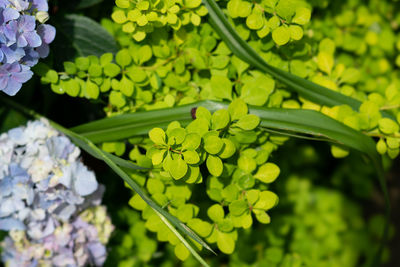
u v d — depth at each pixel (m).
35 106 1.06
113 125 0.96
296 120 0.93
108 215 1.02
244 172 0.93
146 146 0.96
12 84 0.89
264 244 1.14
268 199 0.93
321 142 1.27
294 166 1.31
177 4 0.94
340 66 0.99
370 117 0.94
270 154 0.97
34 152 0.93
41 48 0.91
